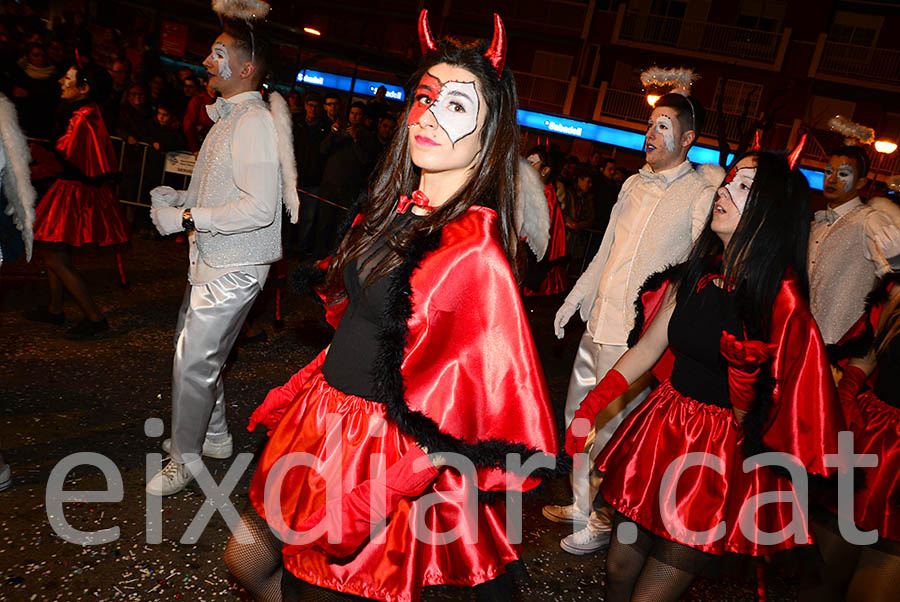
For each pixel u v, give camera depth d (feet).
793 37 82.02
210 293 10.16
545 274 25.91
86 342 16.67
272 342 19.30
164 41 38.22
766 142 81.87
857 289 12.55
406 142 6.82
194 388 10.41
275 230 10.46
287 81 37.52
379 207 6.79
